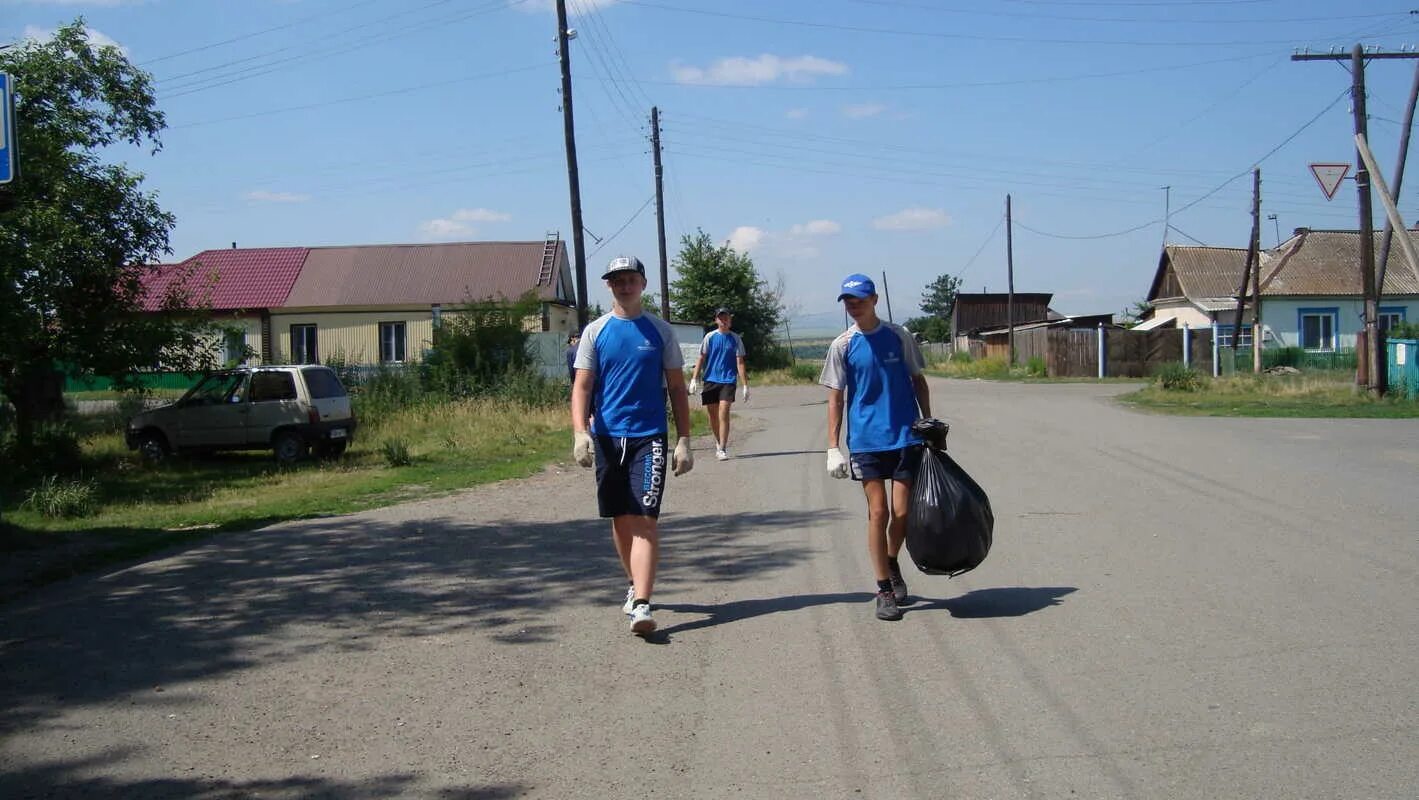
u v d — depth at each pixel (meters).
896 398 6.03
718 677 5.07
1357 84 22.00
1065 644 5.41
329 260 43.19
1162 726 4.30
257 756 4.22
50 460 15.26
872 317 6.05
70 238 15.54
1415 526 8.19
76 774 4.05
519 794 3.85
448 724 4.54
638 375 5.77
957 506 5.93
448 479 12.98
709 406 13.88
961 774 3.91
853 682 4.94
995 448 14.03
